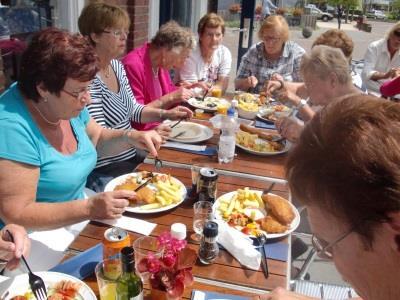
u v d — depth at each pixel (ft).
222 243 4.21
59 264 3.80
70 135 5.42
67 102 4.69
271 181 5.90
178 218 4.75
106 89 7.52
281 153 7.02
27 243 3.76
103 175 7.32
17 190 4.45
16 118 4.55
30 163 4.57
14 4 9.16
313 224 1.95
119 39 7.32
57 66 4.43
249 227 4.55
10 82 9.13
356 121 1.72
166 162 6.31
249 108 9.27
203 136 7.44
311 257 5.82
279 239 4.47
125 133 6.49
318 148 1.77
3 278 3.59
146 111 8.43
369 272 1.84
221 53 13.34
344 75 7.10
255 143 7.18
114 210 4.36
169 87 10.92
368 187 1.61
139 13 14.11
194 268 3.88
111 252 3.59
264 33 12.01
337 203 1.72
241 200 5.11
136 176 5.58
